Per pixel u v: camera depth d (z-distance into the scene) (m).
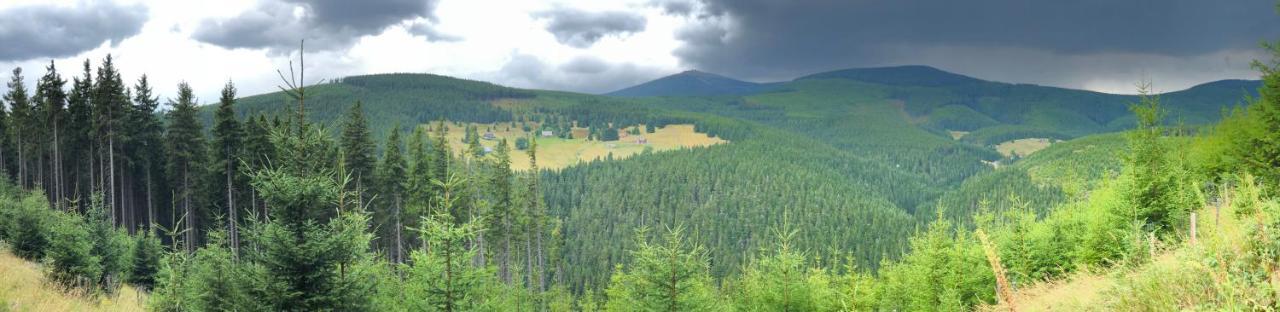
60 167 60.47
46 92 59.69
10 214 32.12
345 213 15.25
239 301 14.36
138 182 62.75
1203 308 8.34
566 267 133.12
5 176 56.78
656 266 23.11
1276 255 8.21
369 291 15.63
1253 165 23.97
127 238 34.25
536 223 73.88
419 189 57.31
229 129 49.44
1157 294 9.91
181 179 58.44
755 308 25.27
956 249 28.92
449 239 18.23
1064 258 27.70
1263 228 8.71
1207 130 27.81
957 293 27.44
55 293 20.88
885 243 174.38
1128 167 26.67
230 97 49.59
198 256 21.55
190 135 56.09
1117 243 24.36
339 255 14.46
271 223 14.05
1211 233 9.30
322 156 15.09
